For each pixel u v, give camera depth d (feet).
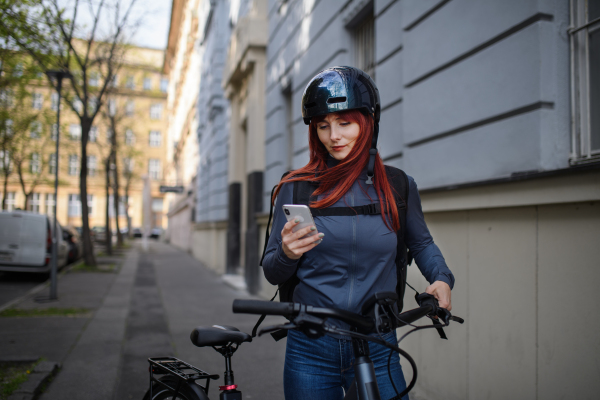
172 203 139.54
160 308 26.25
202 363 15.39
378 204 5.13
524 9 9.11
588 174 7.23
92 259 47.55
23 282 37.63
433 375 11.36
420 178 12.60
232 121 43.68
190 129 90.84
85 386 12.65
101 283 36.47
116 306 25.86
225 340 5.90
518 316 8.78
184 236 99.40
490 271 9.57
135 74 69.31
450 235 11.00
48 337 18.10
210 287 36.24
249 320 23.07
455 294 10.68
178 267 55.88
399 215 5.32
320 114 5.19
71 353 15.83
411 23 13.00
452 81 11.28
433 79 12.06
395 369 5.32
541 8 8.79
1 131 53.26
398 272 5.49
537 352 8.33
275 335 5.67
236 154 43.47
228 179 46.93
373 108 5.25
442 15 11.67
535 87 8.82
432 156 12.10
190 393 6.02
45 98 60.23
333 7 20.01
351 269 5.04
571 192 7.55
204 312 25.17
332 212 5.07
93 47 47.91
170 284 37.91
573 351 7.61
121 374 14.01
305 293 5.19
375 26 16.03
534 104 8.84
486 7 10.11
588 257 7.39
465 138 10.82
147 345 17.66
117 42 45.39
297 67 24.99
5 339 17.66
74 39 41.55
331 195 5.08
